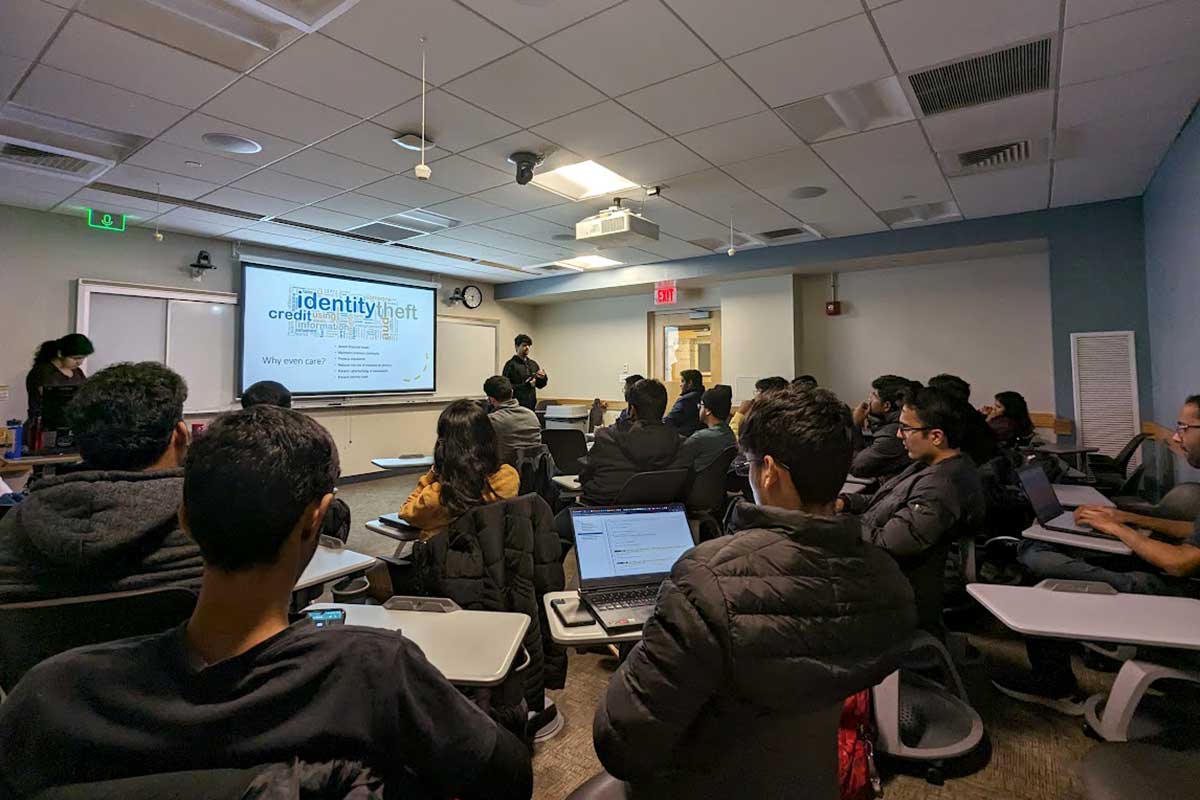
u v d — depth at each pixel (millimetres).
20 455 3650
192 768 556
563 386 9102
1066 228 4789
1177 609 1500
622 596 1535
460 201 4652
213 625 609
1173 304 3725
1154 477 4219
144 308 5352
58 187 4223
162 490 991
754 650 801
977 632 2789
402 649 648
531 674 1854
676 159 3734
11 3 2201
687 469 2455
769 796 837
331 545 1908
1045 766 1850
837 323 6605
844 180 4141
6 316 4629
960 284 5891
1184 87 2869
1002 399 3945
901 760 1840
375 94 2891
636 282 7297
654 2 2197
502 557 1777
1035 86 2846
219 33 2398
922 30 2383
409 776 660
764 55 2557
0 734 550
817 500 970
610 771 909
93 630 908
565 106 3020
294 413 691
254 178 4094
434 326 7785
